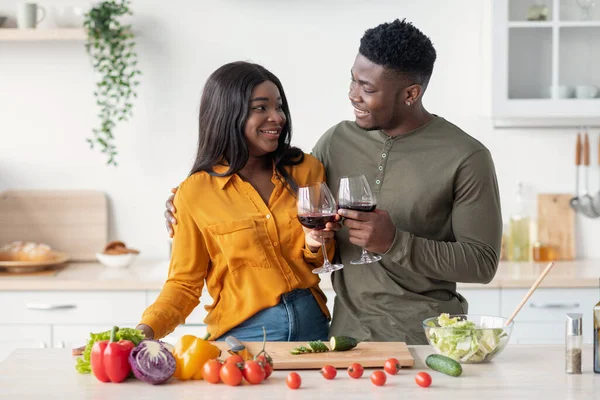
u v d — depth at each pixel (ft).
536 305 11.93
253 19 13.53
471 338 6.61
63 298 12.04
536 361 6.77
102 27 12.83
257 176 7.98
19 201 13.70
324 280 12.00
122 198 13.75
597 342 6.38
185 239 7.77
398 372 6.50
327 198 7.04
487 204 7.68
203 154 7.89
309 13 13.53
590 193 13.78
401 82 7.57
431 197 7.77
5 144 13.69
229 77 7.66
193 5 13.50
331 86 13.64
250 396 5.94
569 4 12.44
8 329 12.05
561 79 12.52
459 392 5.99
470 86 13.58
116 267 13.01
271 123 7.64
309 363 6.57
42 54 13.55
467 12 13.50
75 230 13.73
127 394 5.98
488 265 7.57
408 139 7.93
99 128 13.67
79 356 6.84
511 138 13.70
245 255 7.63
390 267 7.90
